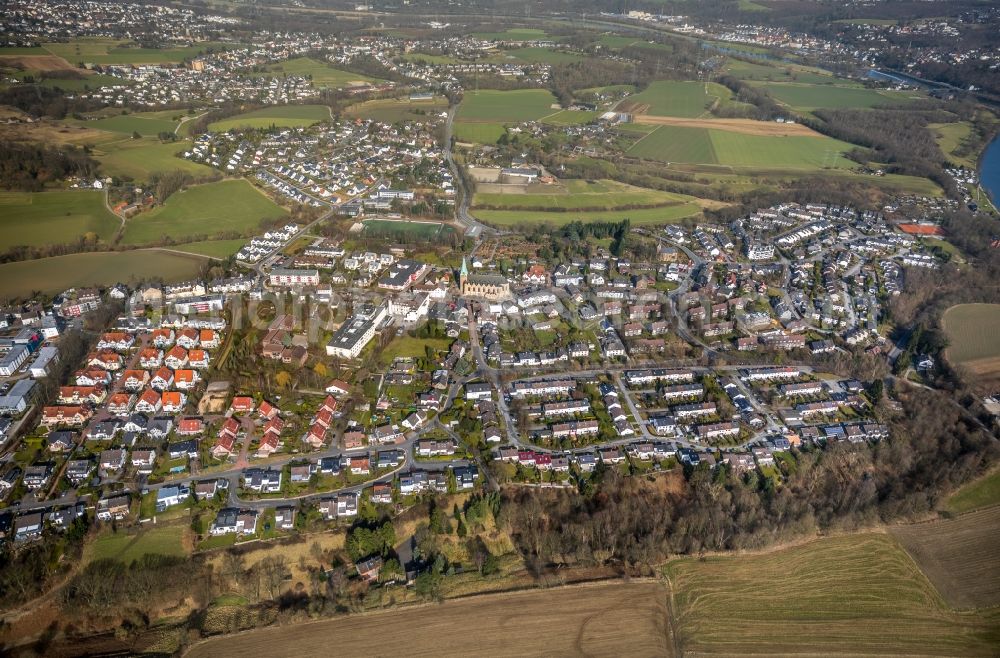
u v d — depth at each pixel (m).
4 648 165.38
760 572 189.00
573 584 183.50
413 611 174.88
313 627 170.25
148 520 199.50
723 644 168.38
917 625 175.25
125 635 169.25
